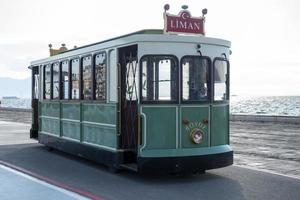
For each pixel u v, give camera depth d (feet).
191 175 32.71
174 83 30.27
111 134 33.04
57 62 43.29
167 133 29.99
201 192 27.35
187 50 30.50
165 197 26.13
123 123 32.32
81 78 37.91
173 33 30.83
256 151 45.75
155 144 29.81
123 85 32.40
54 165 37.24
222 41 31.96
